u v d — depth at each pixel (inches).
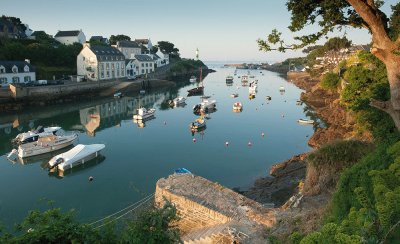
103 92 3248.0
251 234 587.5
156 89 3831.2
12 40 3506.4
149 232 337.4
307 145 1531.7
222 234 590.9
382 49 406.0
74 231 331.6
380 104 436.5
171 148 1518.2
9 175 1211.9
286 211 652.1
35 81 2864.2
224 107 2564.0
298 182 1018.1
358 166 487.2
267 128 1868.8
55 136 1523.1
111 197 1011.3
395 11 442.6
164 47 6604.3
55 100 2716.5
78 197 1017.5
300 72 5152.6
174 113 2361.0
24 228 343.6
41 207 959.0
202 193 772.6
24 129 1897.1
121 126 1969.7
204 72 6368.1
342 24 451.2
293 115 2213.3
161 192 796.6
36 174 1221.1
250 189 1059.9
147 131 1839.3
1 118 2169.0
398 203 281.1
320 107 2411.4
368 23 401.1
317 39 451.2
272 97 3061.0
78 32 4539.9
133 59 4439.0
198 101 2910.9
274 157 1380.4
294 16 450.0
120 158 1384.1
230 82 4589.1
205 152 1456.7
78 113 2394.2
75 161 1264.8
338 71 2428.6
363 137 922.1
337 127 1542.8
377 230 287.4
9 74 2728.8
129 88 3491.6
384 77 975.6
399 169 348.2
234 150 1480.1
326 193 685.9
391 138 512.7
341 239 250.5
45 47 3467.0
